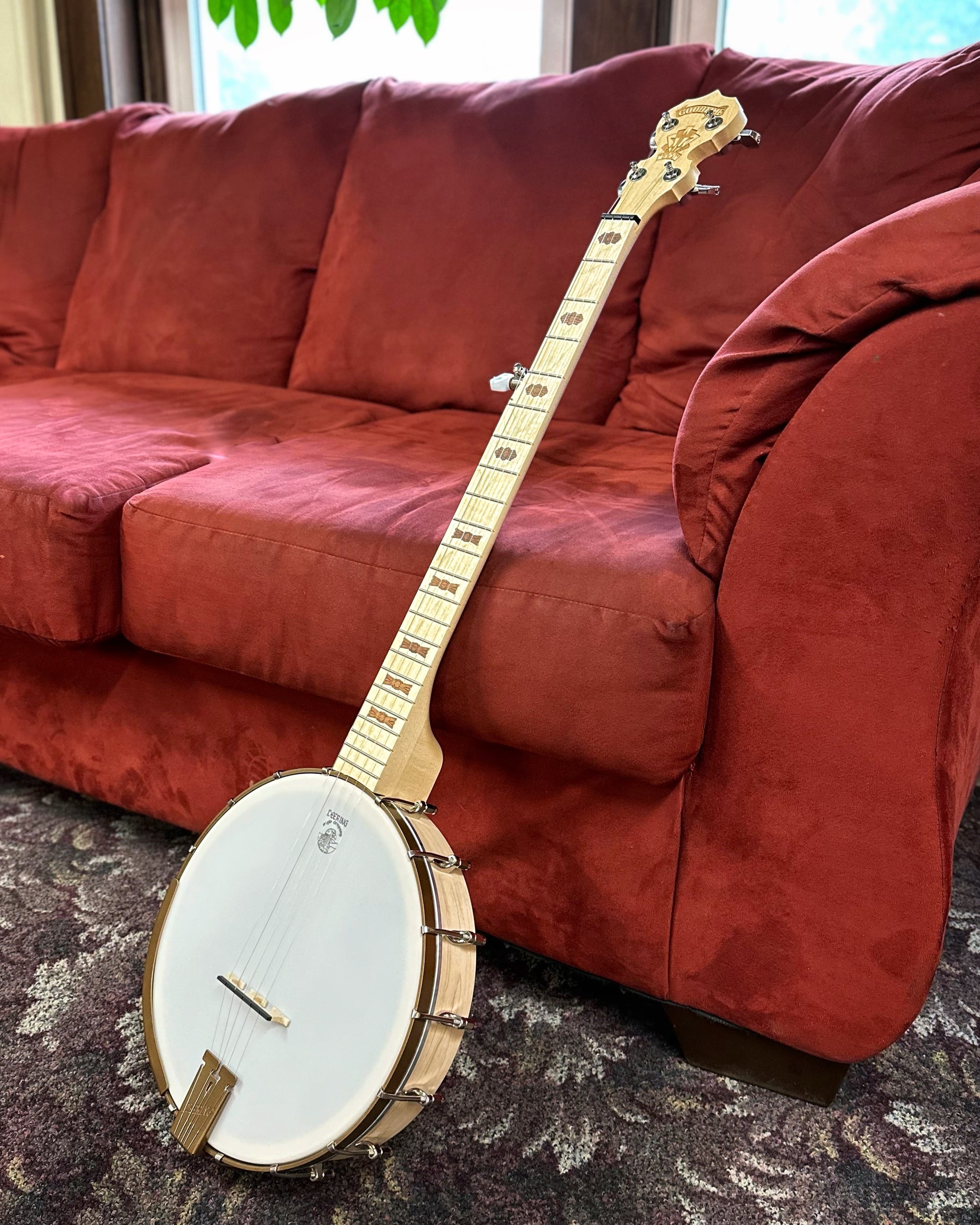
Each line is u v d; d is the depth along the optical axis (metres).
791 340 0.66
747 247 1.18
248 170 1.59
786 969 0.77
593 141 1.31
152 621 0.92
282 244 1.58
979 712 0.86
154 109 1.82
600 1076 0.83
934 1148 0.76
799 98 1.19
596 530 0.81
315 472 1.01
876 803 0.71
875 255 0.63
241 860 0.74
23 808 1.23
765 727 0.73
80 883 1.07
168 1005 0.74
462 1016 0.65
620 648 0.70
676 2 1.72
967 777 0.89
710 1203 0.71
